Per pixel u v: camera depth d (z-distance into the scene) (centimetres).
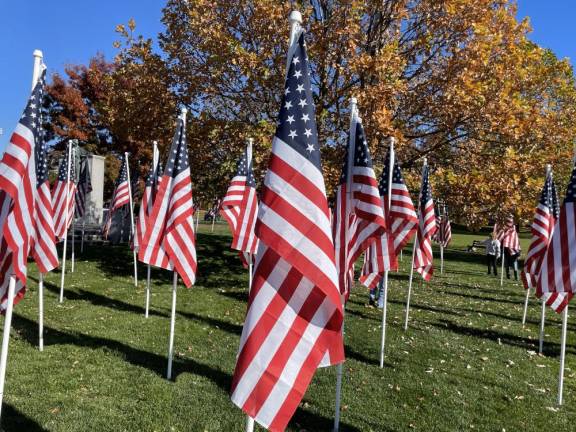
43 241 697
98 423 516
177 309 1089
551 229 928
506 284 1805
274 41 1320
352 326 1008
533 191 1411
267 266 338
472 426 567
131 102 1529
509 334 1034
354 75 1348
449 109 1298
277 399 321
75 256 1817
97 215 2391
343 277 555
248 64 1280
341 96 1393
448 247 3481
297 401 323
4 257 453
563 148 1512
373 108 1259
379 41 1453
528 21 1485
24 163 406
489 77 1373
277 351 327
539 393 692
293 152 340
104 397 584
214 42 1302
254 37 1398
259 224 336
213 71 1377
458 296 1487
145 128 1563
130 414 542
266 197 339
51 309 1012
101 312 1012
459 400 642
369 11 1412
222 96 1469
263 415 320
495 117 1323
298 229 328
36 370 652
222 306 1146
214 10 1404
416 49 1414
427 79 1430
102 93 2958
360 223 658
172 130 1465
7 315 398
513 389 698
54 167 2909
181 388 625
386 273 772
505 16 1483
